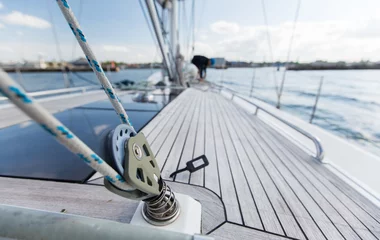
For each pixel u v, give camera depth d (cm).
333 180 146
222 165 161
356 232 101
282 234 96
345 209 117
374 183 163
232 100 477
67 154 160
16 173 132
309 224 104
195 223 85
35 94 327
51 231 52
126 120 67
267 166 163
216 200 118
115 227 52
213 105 398
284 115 362
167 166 155
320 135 267
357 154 212
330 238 97
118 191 52
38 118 27
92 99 416
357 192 133
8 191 112
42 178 125
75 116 280
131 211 99
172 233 52
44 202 103
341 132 334
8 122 247
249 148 197
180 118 288
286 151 193
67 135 32
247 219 104
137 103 377
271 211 112
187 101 416
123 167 50
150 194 61
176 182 134
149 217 81
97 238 50
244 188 132
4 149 169
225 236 93
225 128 256
